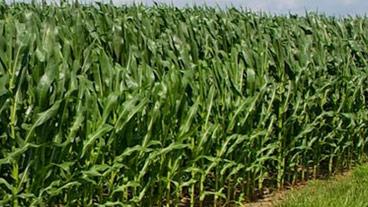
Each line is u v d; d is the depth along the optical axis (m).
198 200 7.14
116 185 5.85
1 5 10.03
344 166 9.38
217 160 6.64
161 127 6.04
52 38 5.30
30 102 5.02
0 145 4.96
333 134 8.77
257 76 7.39
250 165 7.28
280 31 9.38
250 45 8.08
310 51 8.73
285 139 7.93
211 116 6.77
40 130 4.96
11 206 4.98
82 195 5.59
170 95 6.02
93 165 5.45
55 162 5.14
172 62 6.80
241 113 6.96
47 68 4.94
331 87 8.72
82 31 7.21
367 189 7.53
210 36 8.18
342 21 11.52
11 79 4.95
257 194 7.64
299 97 7.92
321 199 6.80
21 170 5.05
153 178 6.12
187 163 6.44
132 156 5.82
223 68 7.03
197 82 6.90
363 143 9.54
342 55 9.17
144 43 7.02
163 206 6.62
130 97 5.75
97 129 5.34
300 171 8.64
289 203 6.83
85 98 5.29
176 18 10.66
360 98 9.20
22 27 5.67
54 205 5.46
